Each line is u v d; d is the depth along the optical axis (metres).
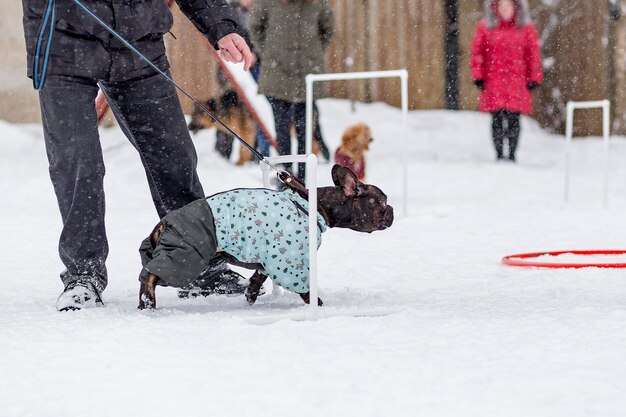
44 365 5.50
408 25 32.31
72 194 8.05
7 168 21.00
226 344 5.95
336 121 29.66
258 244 7.39
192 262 7.35
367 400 4.68
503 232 14.23
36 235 13.96
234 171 21.70
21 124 27.20
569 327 6.36
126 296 8.77
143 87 8.36
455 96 32.72
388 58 32.41
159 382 5.07
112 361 5.53
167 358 5.57
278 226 7.42
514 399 4.72
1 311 7.70
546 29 33.22
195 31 27.55
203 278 8.45
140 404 4.71
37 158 22.72
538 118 33.78
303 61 19.28
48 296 8.92
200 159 22.92
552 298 8.18
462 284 9.34
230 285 8.51
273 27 19.11
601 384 4.99
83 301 7.77
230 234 7.38
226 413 4.53
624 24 32.66
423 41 32.41
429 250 12.25
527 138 31.75
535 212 16.94
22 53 27.14
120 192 19.41
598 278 9.52
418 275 10.07
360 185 7.80
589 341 5.95
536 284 9.20
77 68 8.00
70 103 8.04
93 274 8.03
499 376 5.15
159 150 8.52
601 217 16.11
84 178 8.05
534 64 27.11
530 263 10.36
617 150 30.19
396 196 20.14
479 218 16.06
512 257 11.15
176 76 27.67
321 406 4.60
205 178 20.67
